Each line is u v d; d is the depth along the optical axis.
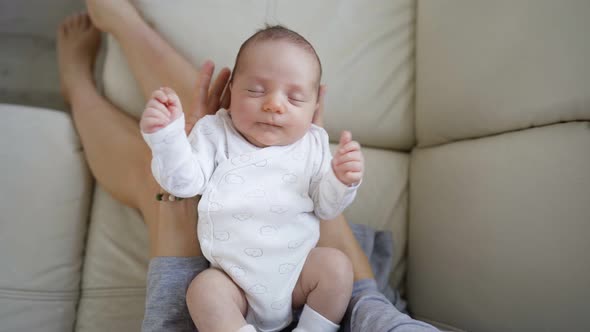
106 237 1.14
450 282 1.03
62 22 1.48
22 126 1.13
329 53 1.24
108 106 1.21
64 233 1.11
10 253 1.05
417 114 1.26
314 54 0.82
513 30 0.98
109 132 1.14
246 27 1.23
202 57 1.21
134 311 1.08
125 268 1.11
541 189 0.86
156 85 1.13
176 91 1.10
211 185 0.77
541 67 0.91
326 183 0.77
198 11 1.23
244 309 0.77
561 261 0.80
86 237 1.16
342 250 0.94
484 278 0.94
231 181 0.77
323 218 0.82
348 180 0.73
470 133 1.08
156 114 0.65
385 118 1.27
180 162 0.69
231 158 0.79
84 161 1.18
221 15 1.23
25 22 1.59
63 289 1.08
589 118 0.83
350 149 0.73
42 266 1.07
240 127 0.79
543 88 0.90
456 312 1.00
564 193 0.82
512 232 0.90
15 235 1.06
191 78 1.10
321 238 0.94
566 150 0.84
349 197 0.76
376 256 1.13
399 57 1.29
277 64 0.77
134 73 1.19
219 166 0.78
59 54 1.38
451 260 1.04
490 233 0.94
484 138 1.05
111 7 1.19
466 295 0.98
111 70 1.25
